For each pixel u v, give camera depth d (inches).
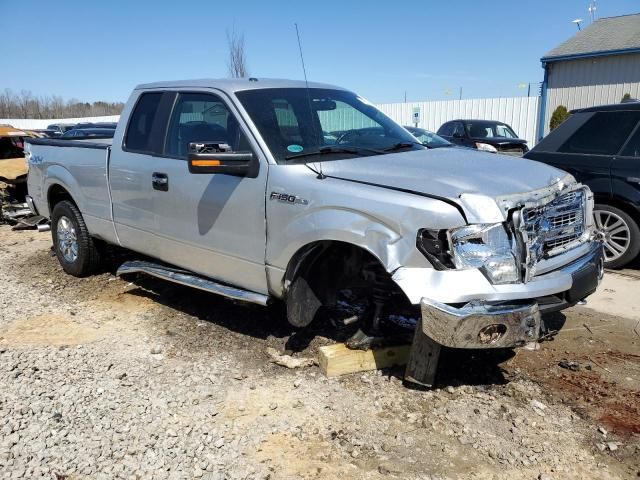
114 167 209.5
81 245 240.7
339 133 178.5
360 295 169.2
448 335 126.8
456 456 122.3
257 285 166.4
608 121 253.1
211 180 171.5
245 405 142.7
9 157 441.4
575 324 193.2
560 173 158.9
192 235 181.3
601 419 135.8
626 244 247.6
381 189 139.4
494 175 145.3
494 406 141.3
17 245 319.0
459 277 128.1
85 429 132.3
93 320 201.2
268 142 160.6
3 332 190.2
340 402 143.3
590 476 116.1
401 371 158.4
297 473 117.0
